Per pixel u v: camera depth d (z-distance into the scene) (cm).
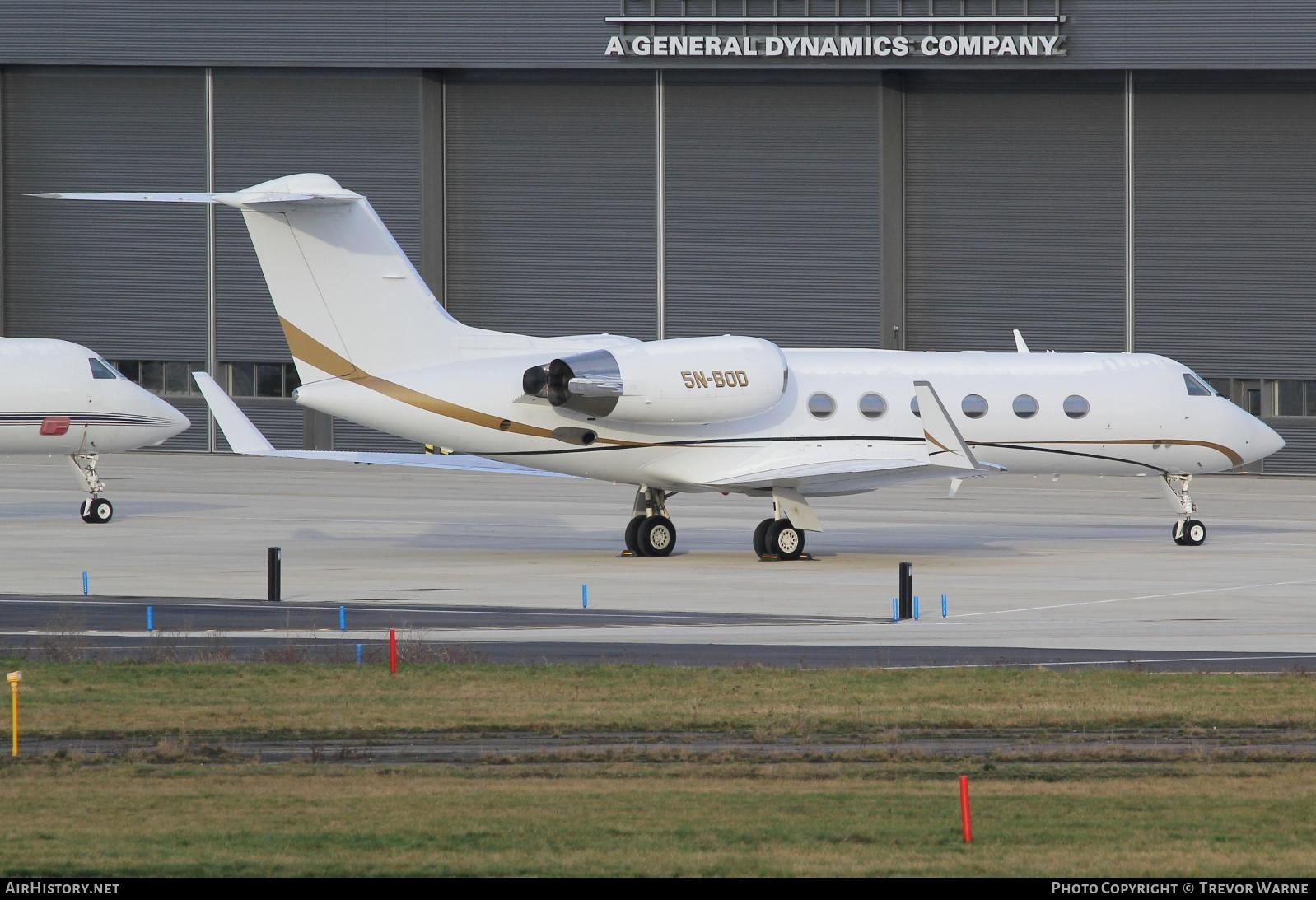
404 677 7156
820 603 9756
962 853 4512
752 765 5647
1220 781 5409
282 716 6431
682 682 7050
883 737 6091
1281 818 4916
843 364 12331
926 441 12238
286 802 5094
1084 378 12762
